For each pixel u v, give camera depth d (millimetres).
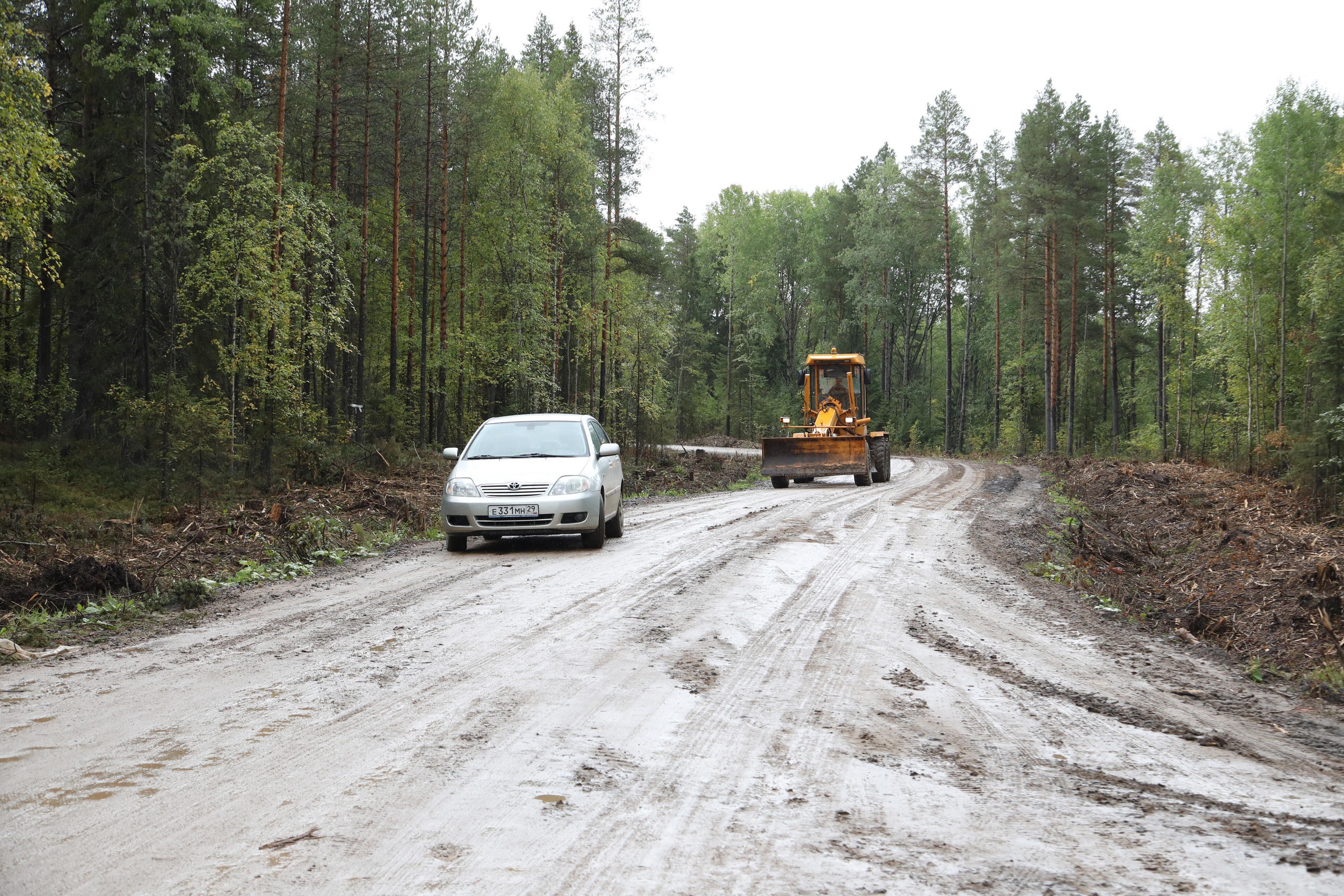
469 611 6938
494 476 10531
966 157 47906
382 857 2814
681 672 5168
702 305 71000
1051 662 5621
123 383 19766
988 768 3701
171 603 7527
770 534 11719
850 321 67188
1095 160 45250
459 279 37031
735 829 3045
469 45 32531
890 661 5480
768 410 67500
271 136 19156
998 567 9516
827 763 3732
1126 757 3896
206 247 19219
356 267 30312
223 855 2830
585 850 2869
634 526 13172
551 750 3859
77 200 20359
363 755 3777
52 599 7539
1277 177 33906
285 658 5523
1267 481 21453
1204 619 7531
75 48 21109
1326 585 8258
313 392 26516
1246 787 3543
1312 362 20266
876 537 11586
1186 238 42594
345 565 9914
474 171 33094
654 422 37594
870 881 2652
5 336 25094
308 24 27094
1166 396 48688
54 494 15719
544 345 31094
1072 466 28734
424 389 31953
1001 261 48969
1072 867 2766
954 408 65812
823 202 73125
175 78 20859
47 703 4586
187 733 4074
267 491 16391
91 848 2883
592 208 34094
